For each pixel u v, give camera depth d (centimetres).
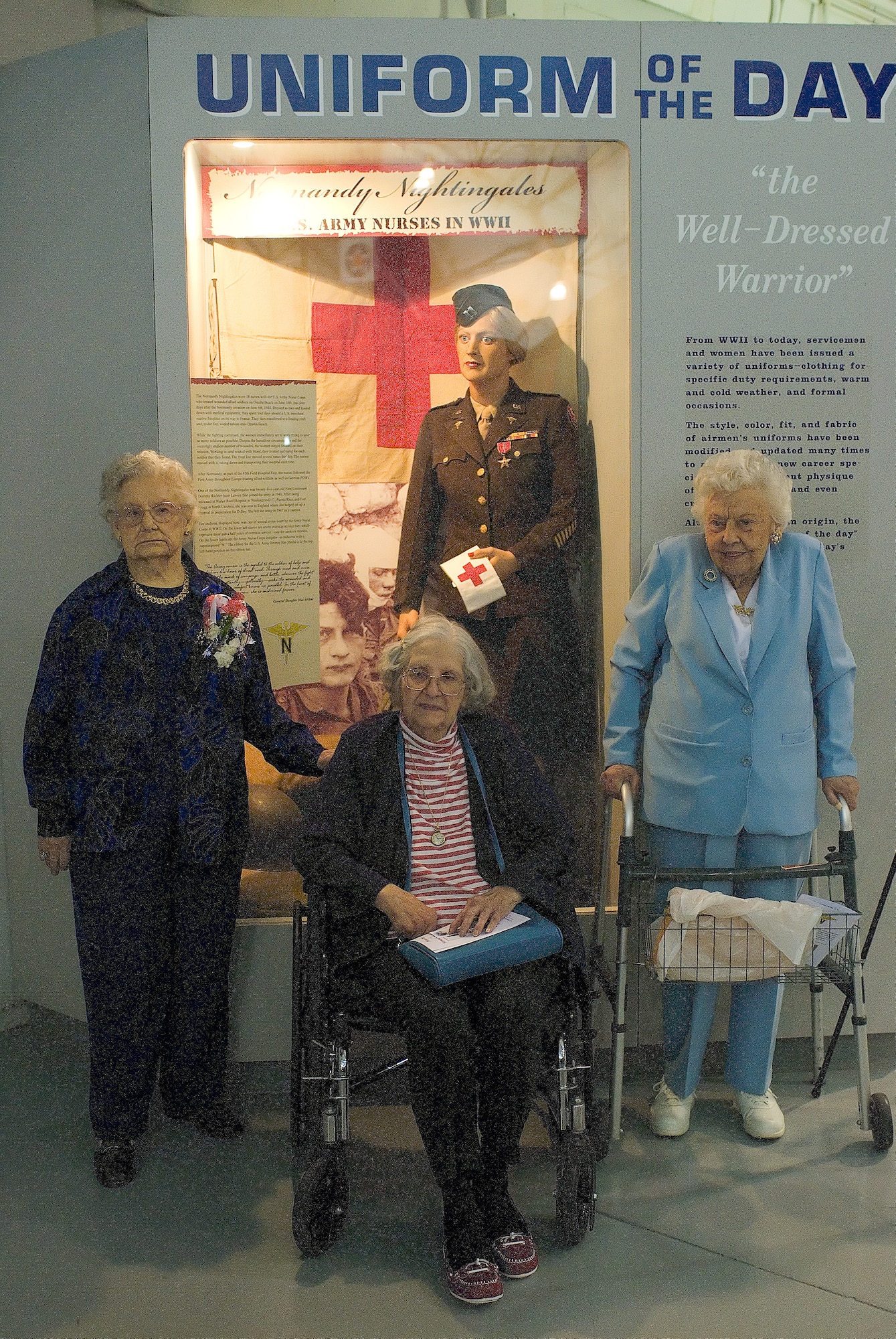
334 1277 244
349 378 344
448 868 271
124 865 278
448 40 317
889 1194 274
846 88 321
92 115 321
